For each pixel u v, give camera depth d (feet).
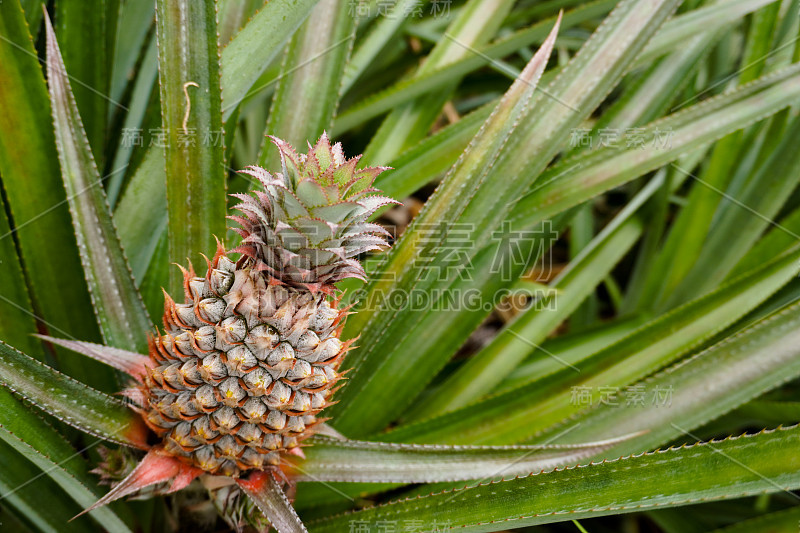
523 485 2.79
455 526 2.78
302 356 2.70
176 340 2.67
